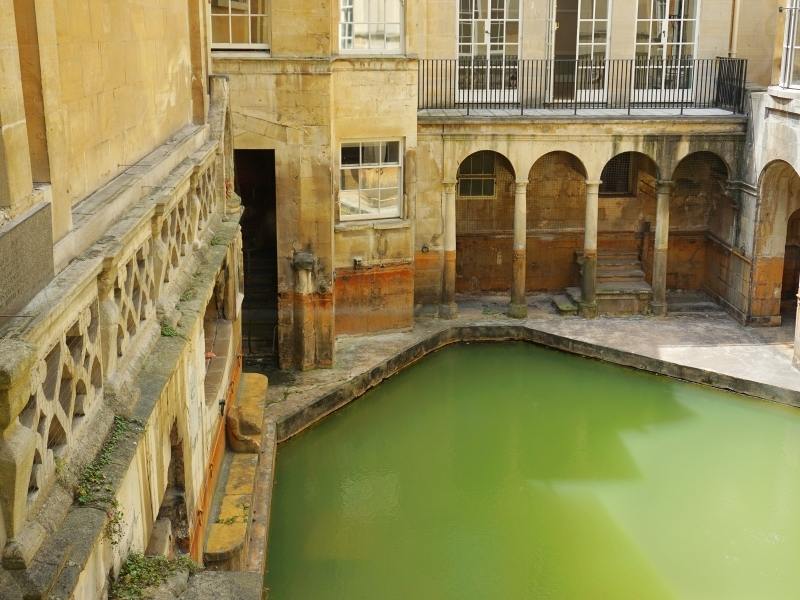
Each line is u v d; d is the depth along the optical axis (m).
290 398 16.59
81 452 5.24
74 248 5.48
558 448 16.17
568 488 14.80
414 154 19.19
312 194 17.36
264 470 13.23
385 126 18.73
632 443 16.30
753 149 19.84
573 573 12.45
